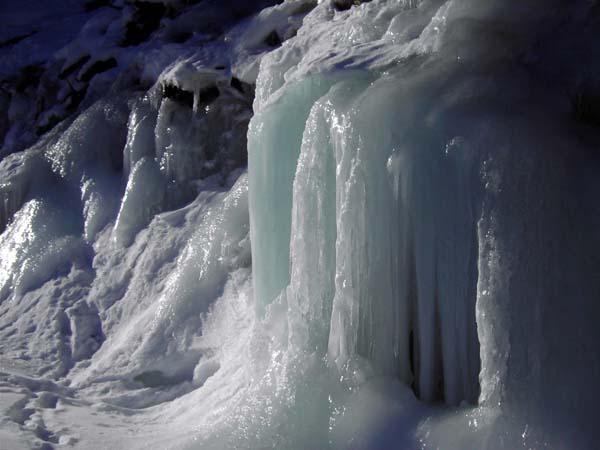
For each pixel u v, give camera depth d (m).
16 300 8.83
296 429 5.03
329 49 6.43
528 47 5.08
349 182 4.98
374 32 6.50
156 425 6.19
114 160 10.04
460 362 4.74
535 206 4.43
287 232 6.06
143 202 9.14
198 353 7.27
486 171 4.52
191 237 8.45
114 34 11.66
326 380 5.14
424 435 4.59
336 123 5.13
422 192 4.73
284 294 6.04
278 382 5.36
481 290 4.50
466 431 4.46
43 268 9.05
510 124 4.57
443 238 4.70
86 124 10.22
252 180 6.15
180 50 9.92
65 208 9.73
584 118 4.82
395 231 4.89
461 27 5.29
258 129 6.05
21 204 9.98
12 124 12.30
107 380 7.21
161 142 9.29
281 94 6.02
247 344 6.42
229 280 7.74
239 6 10.66
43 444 5.49
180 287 7.84
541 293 4.40
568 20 5.08
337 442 4.84
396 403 4.82
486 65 5.07
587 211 4.46
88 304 8.48
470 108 4.75
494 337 4.44
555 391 4.34
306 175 5.38
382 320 4.99
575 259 4.43
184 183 9.13
